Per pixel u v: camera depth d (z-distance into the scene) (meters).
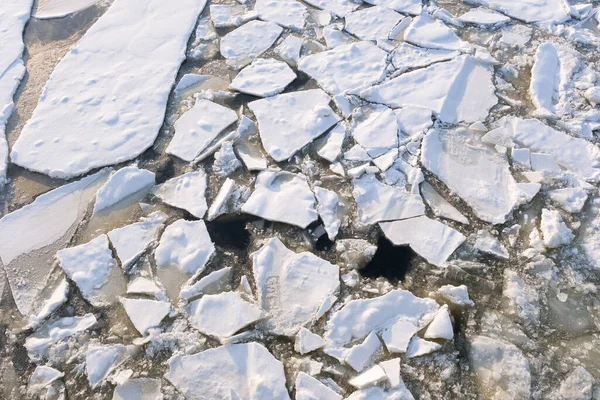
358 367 2.41
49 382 2.43
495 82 3.65
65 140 3.42
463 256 2.79
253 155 3.29
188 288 2.69
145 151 3.36
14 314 2.68
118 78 3.78
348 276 2.72
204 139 3.37
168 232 2.91
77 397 2.39
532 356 2.45
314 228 2.94
